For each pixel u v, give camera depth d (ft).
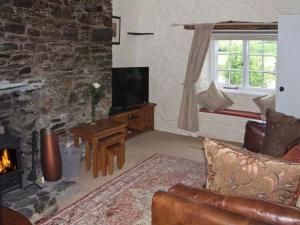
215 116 17.34
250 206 4.21
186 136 18.02
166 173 12.59
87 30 13.56
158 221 4.57
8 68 10.52
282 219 3.94
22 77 11.03
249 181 5.10
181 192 4.78
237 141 16.89
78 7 12.94
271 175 4.95
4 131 11.18
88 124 12.98
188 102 17.54
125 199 10.42
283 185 4.85
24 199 9.70
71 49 12.94
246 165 5.17
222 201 4.42
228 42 17.62
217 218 4.04
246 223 3.87
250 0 15.84
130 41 18.42
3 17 10.14
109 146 12.53
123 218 9.30
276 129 8.95
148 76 18.33
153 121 19.10
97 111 14.75
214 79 18.30
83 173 12.46
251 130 9.94
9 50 10.46
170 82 18.44
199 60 16.85
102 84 14.82
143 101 18.11
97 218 9.28
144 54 18.94
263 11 15.66
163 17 18.02
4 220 6.40
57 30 12.18
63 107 13.00
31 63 11.32
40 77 11.74
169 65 18.30
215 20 16.75
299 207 4.55
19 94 11.28
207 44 16.60
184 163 13.70
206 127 17.74
